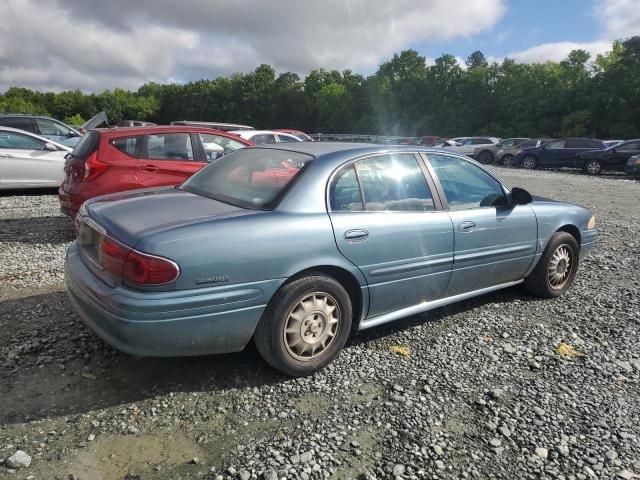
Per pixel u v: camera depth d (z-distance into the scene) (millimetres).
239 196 3377
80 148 6539
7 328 3795
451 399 3072
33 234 7020
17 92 110750
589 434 2777
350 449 2580
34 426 2664
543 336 4023
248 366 3355
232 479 2334
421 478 2396
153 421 2750
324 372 3334
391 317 3678
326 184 3305
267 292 2965
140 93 119000
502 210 4309
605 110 48938
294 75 95375
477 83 62406
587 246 5168
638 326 4277
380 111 71375
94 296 2826
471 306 4621
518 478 2428
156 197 3496
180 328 2744
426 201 3799
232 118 95000
